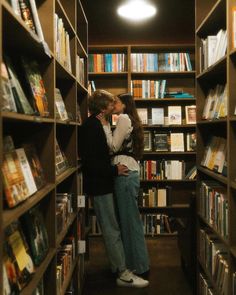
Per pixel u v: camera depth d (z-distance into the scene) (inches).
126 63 186.5
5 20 45.9
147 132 186.1
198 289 111.4
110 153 118.2
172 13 185.0
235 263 75.7
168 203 184.2
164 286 121.6
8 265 47.3
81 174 121.9
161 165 184.9
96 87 195.6
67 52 98.7
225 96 83.0
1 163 40.5
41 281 65.9
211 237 100.0
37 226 65.2
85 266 136.1
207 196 101.2
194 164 186.9
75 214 105.4
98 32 193.5
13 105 49.1
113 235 117.1
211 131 113.8
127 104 120.3
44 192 61.7
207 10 112.4
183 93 185.5
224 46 84.7
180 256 147.7
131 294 115.9
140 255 120.6
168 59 184.1
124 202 118.1
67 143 107.4
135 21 192.5
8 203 46.4
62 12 86.0
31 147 68.5
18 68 63.8
